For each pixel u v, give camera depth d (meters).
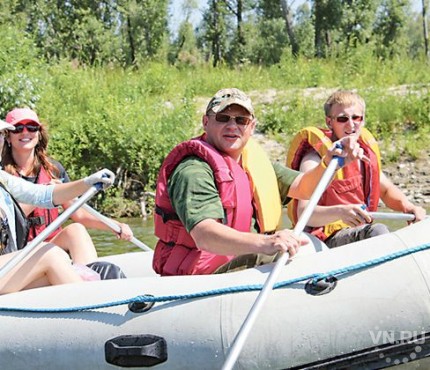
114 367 2.99
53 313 3.11
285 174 3.80
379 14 34.94
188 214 3.17
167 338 2.94
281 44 34.78
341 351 2.92
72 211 3.42
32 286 3.40
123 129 10.12
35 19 30.41
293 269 3.03
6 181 3.63
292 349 2.89
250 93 12.72
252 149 3.65
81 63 15.94
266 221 3.54
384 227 3.85
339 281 2.97
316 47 35.06
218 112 3.40
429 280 2.97
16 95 10.61
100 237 6.91
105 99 11.40
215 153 3.33
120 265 4.16
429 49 34.94
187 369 2.93
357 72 13.79
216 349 2.89
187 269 3.36
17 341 3.10
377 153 4.21
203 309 2.96
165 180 3.40
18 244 3.70
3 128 3.53
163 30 33.41
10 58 10.92
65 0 31.38
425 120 10.77
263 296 2.81
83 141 10.25
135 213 9.62
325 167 3.51
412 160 9.96
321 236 4.02
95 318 3.04
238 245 3.00
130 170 10.10
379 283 2.96
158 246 3.51
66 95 11.77
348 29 34.88
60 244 3.92
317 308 2.92
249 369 2.90
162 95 13.05
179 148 3.37
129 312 3.02
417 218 4.11
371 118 10.77
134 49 32.84
